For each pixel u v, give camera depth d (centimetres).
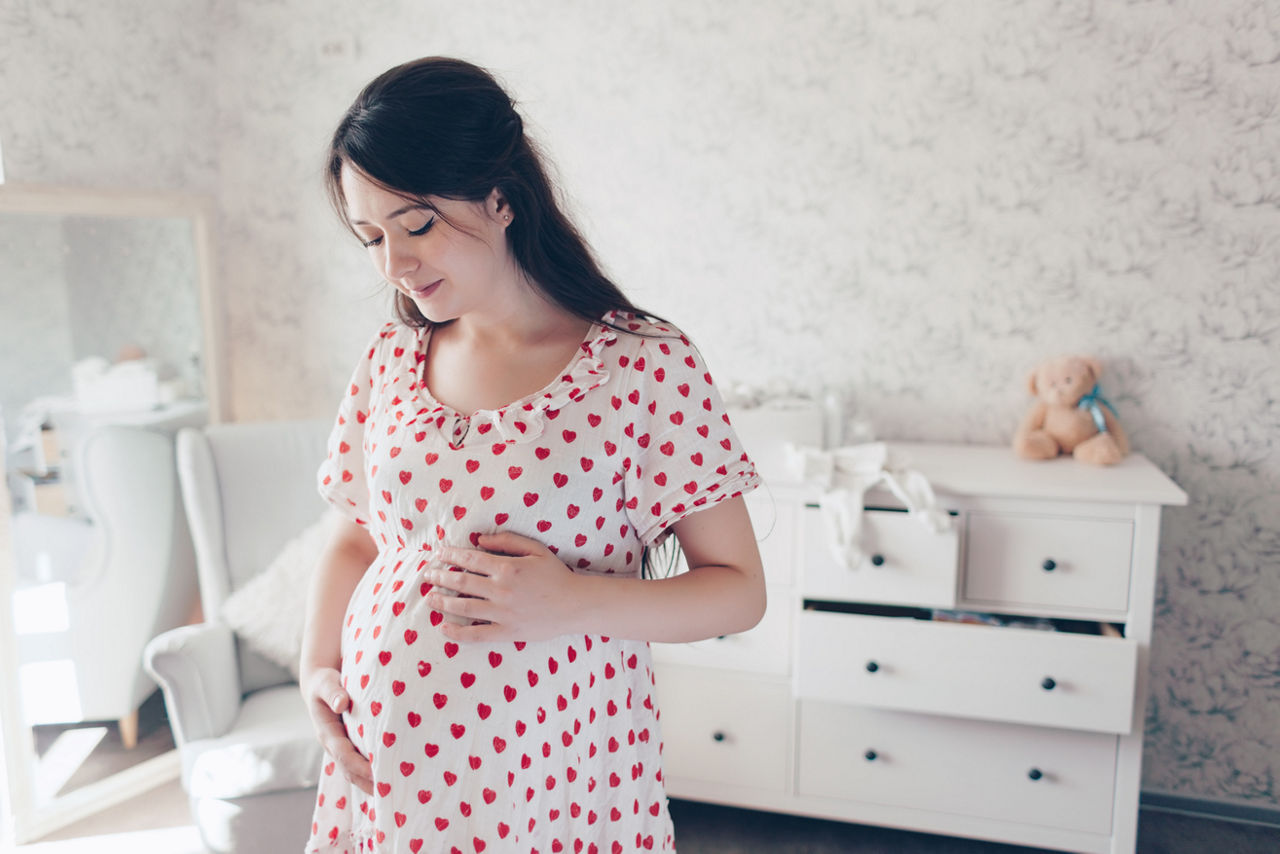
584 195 226
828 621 179
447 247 81
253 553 209
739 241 218
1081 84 193
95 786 211
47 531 200
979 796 183
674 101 217
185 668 169
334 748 90
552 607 81
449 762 84
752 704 193
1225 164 188
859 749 188
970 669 173
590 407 87
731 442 90
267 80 246
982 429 211
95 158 217
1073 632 180
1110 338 200
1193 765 208
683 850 195
